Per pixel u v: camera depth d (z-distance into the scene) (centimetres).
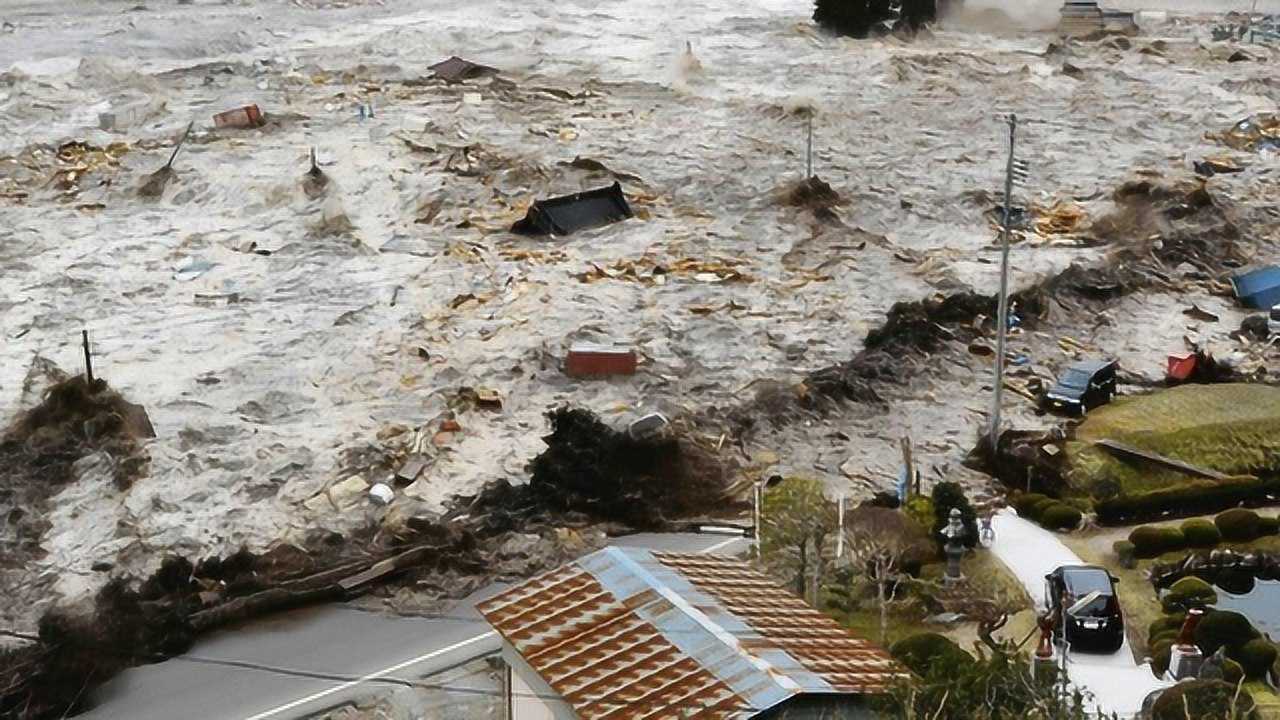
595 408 4316
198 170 6662
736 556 3475
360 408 4350
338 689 2978
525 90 8362
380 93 8238
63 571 3475
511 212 6275
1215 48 9850
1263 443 4141
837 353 4784
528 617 2517
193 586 3334
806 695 2169
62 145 7144
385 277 5478
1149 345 4938
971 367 4678
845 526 3400
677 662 2314
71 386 4134
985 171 7012
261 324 5006
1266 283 5356
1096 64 9369
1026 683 2248
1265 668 2902
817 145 7375
